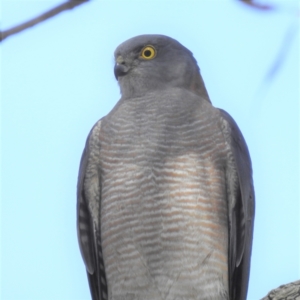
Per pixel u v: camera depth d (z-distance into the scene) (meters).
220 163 10.48
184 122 10.57
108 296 10.83
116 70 11.72
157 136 10.49
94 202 10.97
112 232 10.54
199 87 11.95
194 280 10.23
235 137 10.71
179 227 10.22
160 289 10.36
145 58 11.71
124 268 10.52
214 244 10.24
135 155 10.47
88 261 11.12
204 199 10.26
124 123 10.73
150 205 10.31
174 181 10.30
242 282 10.70
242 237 10.61
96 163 10.91
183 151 10.40
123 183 10.45
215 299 10.21
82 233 11.09
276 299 7.59
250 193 10.87
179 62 11.78
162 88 11.51
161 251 10.30
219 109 11.05
